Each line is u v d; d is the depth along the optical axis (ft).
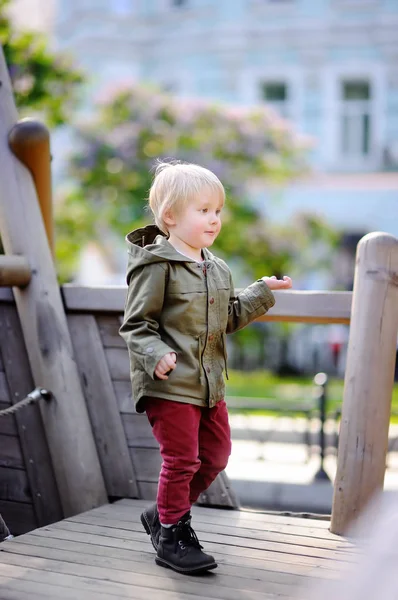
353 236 82.12
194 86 85.05
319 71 82.23
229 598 12.42
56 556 14.32
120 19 85.46
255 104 83.35
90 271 78.74
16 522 19.25
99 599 12.32
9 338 19.34
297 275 67.21
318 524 16.30
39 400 18.71
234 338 69.82
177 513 13.44
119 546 14.89
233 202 61.31
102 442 18.89
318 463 36.01
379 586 10.11
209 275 13.51
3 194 19.04
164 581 13.10
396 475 31.37
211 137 61.36
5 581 13.06
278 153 63.05
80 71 49.98
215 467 14.08
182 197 13.34
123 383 18.76
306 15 81.82
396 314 15.61
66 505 18.40
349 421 15.61
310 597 11.96
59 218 62.23
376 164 81.35
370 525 15.29
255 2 82.89
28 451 19.12
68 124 61.98
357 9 80.89
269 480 32.50
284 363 69.26
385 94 81.15
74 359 18.89
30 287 18.72
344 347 67.41
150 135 61.67
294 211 73.20
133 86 63.36
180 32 85.05
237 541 15.23
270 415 46.70
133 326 13.12
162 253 13.09
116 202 62.23
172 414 13.16
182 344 13.19
